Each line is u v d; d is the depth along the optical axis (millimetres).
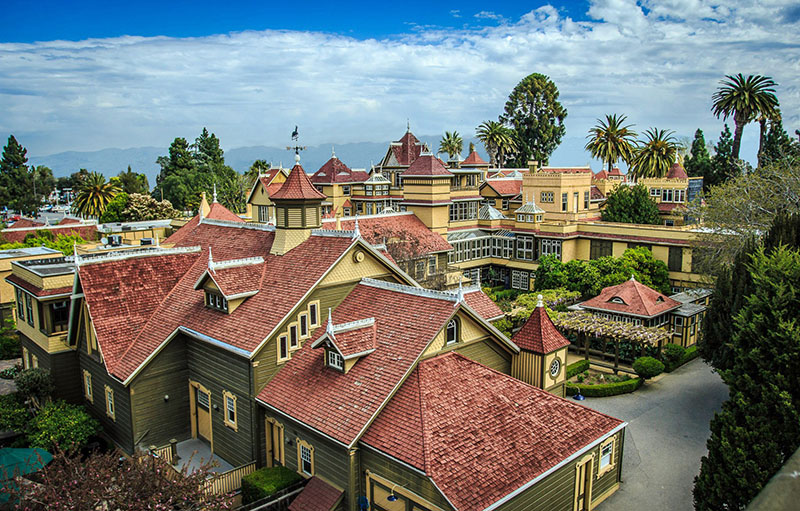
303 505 21938
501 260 65875
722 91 78062
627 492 25625
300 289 26922
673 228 55469
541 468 20984
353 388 23188
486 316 31297
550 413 23656
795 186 43062
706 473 21234
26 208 131750
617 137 100812
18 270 34938
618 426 24078
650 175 89062
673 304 44406
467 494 18922
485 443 21125
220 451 27953
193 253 34312
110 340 28859
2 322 47625
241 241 33906
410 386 22641
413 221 55156
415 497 19797
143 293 31281
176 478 19891
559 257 61312
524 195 72500
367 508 21594
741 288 30750
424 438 20359
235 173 124875
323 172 79000
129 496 17875
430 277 50031
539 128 126062
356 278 29031
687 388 37594
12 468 23984
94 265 30781
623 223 64188
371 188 73312
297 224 30375
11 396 31000
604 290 46406
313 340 26609
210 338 26656
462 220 65812
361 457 21625
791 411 19500
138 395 27766
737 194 46219
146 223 74438
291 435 24188
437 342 24375
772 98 74562
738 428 20312
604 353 42656
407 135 80562
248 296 28047
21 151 134125
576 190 71375
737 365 21750
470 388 23344
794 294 20656
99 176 105875
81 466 19203
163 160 133125
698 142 96812
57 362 31938
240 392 25891
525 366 29500
